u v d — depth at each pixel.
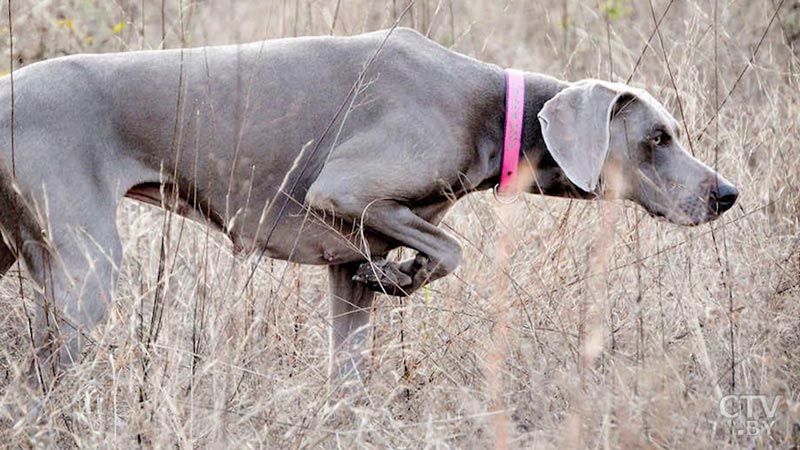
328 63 9.13
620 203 10.07
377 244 9.34
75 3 12.95
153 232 10.47
